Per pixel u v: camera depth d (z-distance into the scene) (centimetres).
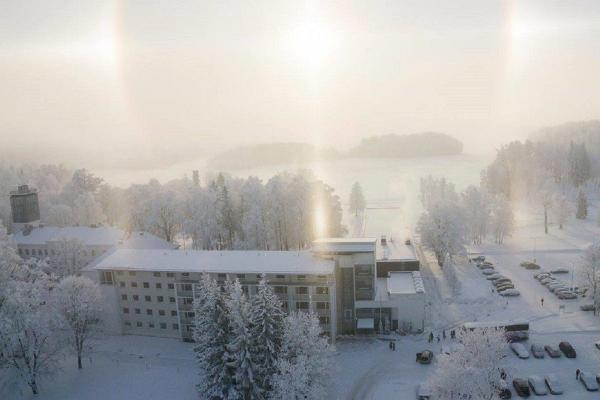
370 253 8400
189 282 8438
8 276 7244
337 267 8456
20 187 13788
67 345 7925
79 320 7850
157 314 8925
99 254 11819
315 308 8038
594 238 13425
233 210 13300
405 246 11312
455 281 9831
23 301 6800
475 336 5997
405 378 6975
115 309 9044
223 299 6562
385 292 8944
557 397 6203
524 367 6919
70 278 8056
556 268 11081
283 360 5916
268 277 8144
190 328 8631
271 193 13088
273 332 6347
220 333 6425
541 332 7900
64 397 7131
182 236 16325
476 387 5591
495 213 14025
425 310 9131
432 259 12494
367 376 7119
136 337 8994
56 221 16588
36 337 7119
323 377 6272
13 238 12694
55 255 11819
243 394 6312
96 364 8031
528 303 9162
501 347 5991
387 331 8488
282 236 12812
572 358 7069
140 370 7756
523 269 11175
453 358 5925
